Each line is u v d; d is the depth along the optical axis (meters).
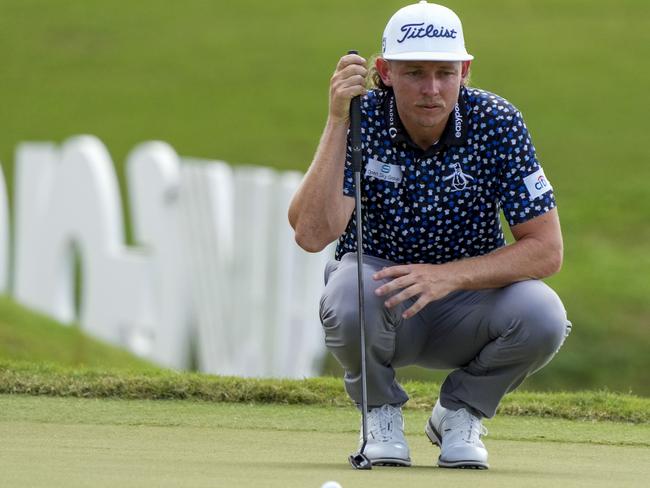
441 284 13.95
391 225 14.56
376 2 127.62
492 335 14.51
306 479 12.52
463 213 14.46
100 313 47.72
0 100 108.88
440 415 15.01
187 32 121.50
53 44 119.56
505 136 14.17
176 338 45.38
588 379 59.00
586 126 97.38
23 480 11.96
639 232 79.00
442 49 13.68
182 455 14.42
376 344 14.34
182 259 45.44
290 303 43.22
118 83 111.94
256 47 117.31
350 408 19.81
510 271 14.15
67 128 103.88
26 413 18.06
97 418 17.78
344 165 14.41
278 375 42.69
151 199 46.50
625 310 65.69
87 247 48.25
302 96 107.44
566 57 109.50
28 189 52.28
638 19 117.00
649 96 102.38
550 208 14.32
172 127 103.12
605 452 16.20
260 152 97.50
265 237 43.00
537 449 16.42
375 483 12.40
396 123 14.17
